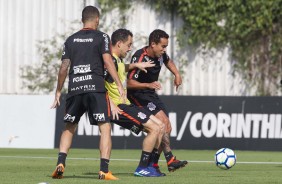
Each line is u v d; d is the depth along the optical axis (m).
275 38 71.31
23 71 73.31
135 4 72.62
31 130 59.00
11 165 39.34
